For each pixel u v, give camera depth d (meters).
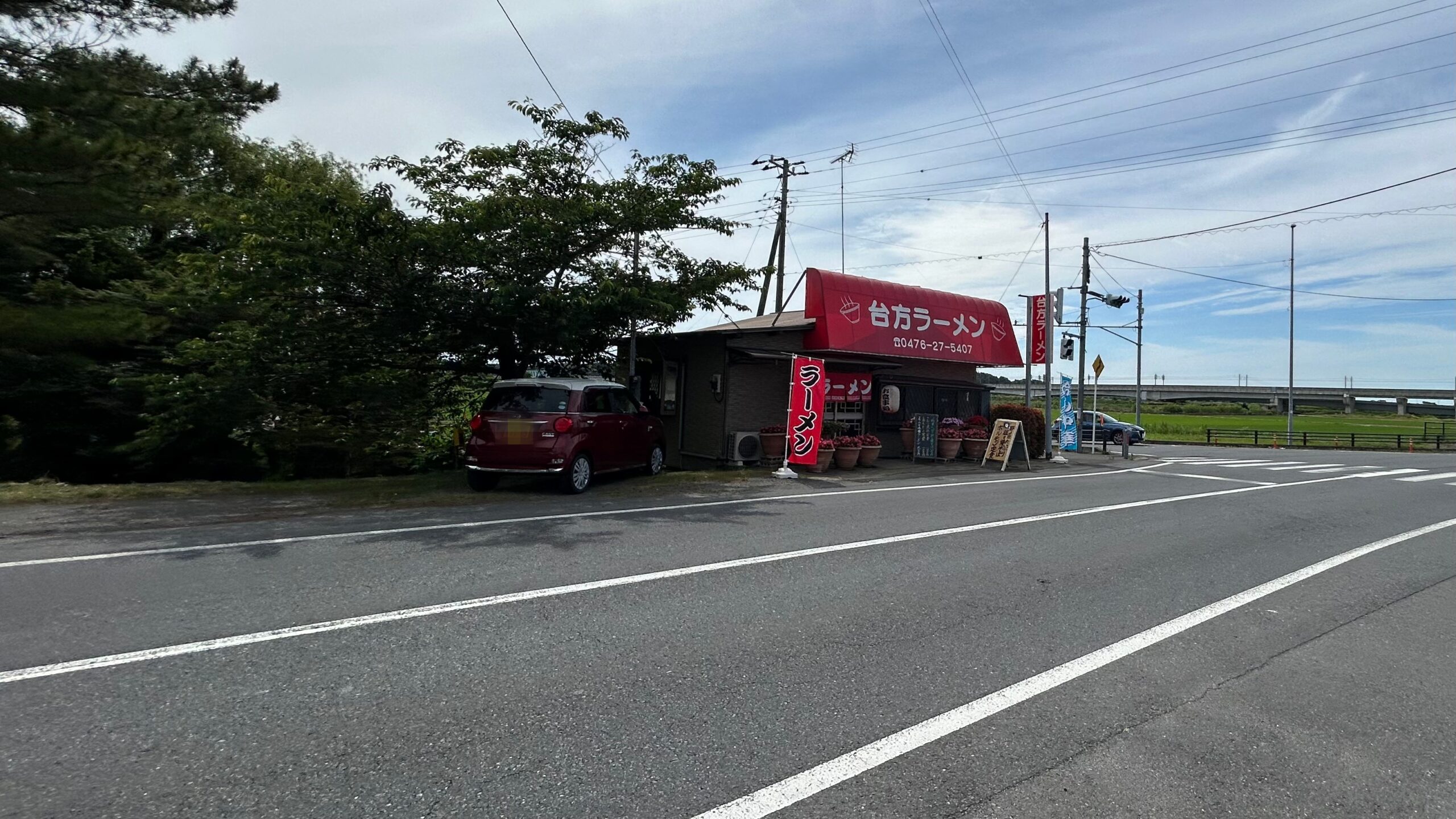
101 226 12.98
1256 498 12.56
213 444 16.58
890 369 18.55
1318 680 4.43
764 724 3.64
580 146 13.50
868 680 4.20
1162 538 8.58
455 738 3.42
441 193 12.60
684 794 3.01
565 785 3.05
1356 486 14.88
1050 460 19.66
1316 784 3.25
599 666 4.29
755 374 15.88
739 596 5.71
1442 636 5.31
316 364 13.74
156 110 12.09
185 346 14.39
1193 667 4.56
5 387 15.12
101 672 4.05
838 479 13.77
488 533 7.81
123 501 9.73
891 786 3.12
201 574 6.00
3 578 5.83
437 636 4.70
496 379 15.98
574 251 13.16
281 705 3.70
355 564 6.40
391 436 16.03
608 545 7.35
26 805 2.81
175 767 3.11
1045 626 5.23
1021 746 3.50
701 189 13.40
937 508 10.30
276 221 11.73
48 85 10.94
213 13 12.24
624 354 16.30
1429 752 3.57
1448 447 33.50
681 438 16.59
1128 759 3.41
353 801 2.90
